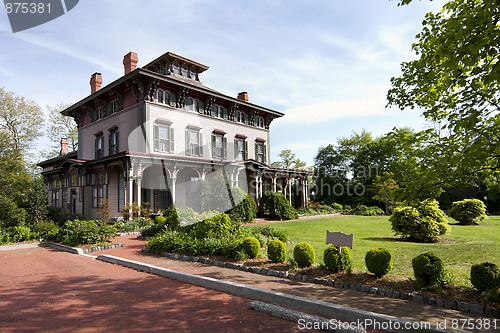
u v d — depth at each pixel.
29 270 9.45
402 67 6.55
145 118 21.52
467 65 4.20
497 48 4.43
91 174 22.75
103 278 8.28
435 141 5.71
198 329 4.79
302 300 5.62
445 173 5.12
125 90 23.72
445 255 9.09
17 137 35.81
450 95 5.91
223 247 9.92
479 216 18.80
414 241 12.26
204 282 7.29
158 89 22.94
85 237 13.28
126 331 4.78
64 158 25.47
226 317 5.29
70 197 25.17
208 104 26.19
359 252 9.75
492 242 11.45
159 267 8.89
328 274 7.28
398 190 5.46
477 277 5.52
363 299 5.84
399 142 6.06
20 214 16.34
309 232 15.51
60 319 5.34
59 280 8.15
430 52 5.77
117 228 17.19
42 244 14.41
